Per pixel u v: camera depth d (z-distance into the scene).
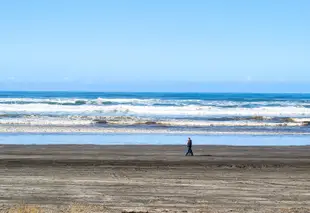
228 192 18.27
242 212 14.74
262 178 21.58
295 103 103.25
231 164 25.88
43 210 14.20
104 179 20.81
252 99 134.12
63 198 16.81
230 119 60.75
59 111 68.31
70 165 24.80
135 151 31.50
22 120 54.41
